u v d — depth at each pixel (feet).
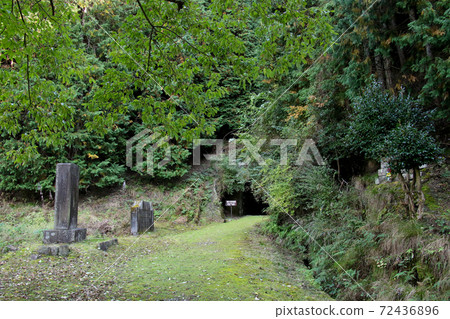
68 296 11.98
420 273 12.95
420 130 15.62
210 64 14.01
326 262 17.30
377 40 20.85
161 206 40.27
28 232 23.13
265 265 17.24
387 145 15.71
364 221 18.56
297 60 13.48
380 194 19.11
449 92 17.75
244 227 30.53
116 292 12.57
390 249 14.75
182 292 12.49
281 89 31.73
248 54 41.19
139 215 30.40
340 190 22.70
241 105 47.09
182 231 33.40
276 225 26.04
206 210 39.73
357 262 15.90
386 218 16.90
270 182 25.75
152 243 24.25
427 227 14.51
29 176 36.24
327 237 19.40
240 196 47.47
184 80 14.71
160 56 14.33
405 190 16.28
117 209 37.99
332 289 15.38
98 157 38.73
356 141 17.78
